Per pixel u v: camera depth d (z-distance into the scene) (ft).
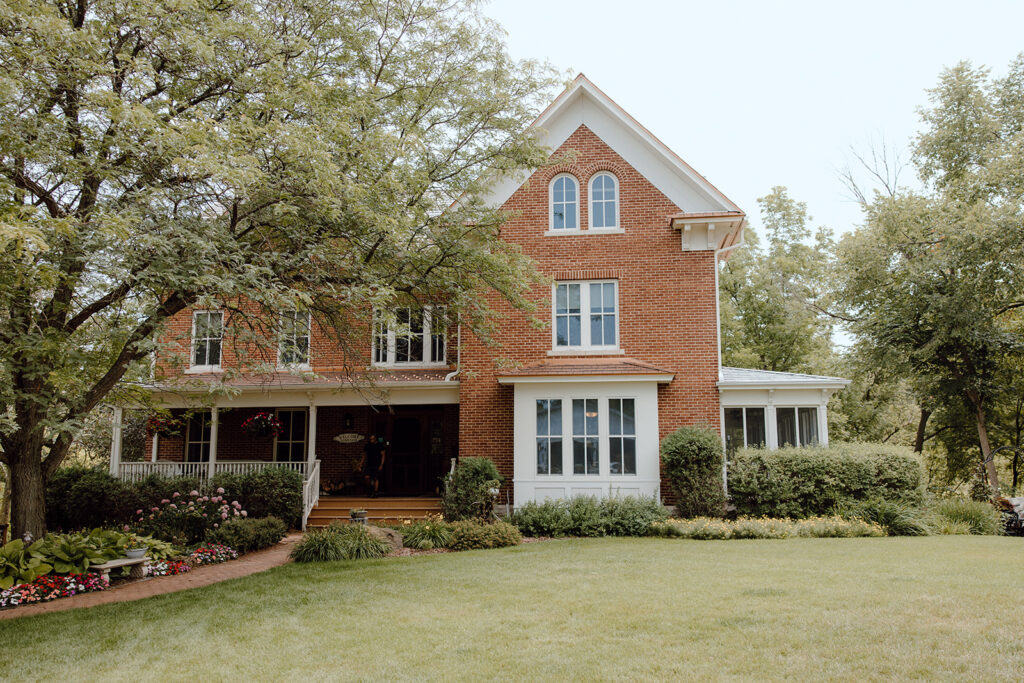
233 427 69.15
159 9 31.30
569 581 31.86
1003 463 102.27
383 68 45.91
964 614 23.85
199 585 35.19
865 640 21.45
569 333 59.06
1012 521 56.03
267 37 35.65
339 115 36.81
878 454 53.01
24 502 36.81
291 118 38.47
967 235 76.13
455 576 34.14
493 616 26.05
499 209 49.55
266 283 33.40
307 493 56.85
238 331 39.01
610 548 42.11
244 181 30.14
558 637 23.06
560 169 61.00
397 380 60.23
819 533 47.47
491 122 46.37
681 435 52.80
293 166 34.19
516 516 52.11
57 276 28.09
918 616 23.81
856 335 93.20
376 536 45.16
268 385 60.08
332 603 29.43
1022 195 77.87
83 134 31.65
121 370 36.29
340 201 33.99
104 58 32.60
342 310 43.91
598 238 59.67
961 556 36.81
